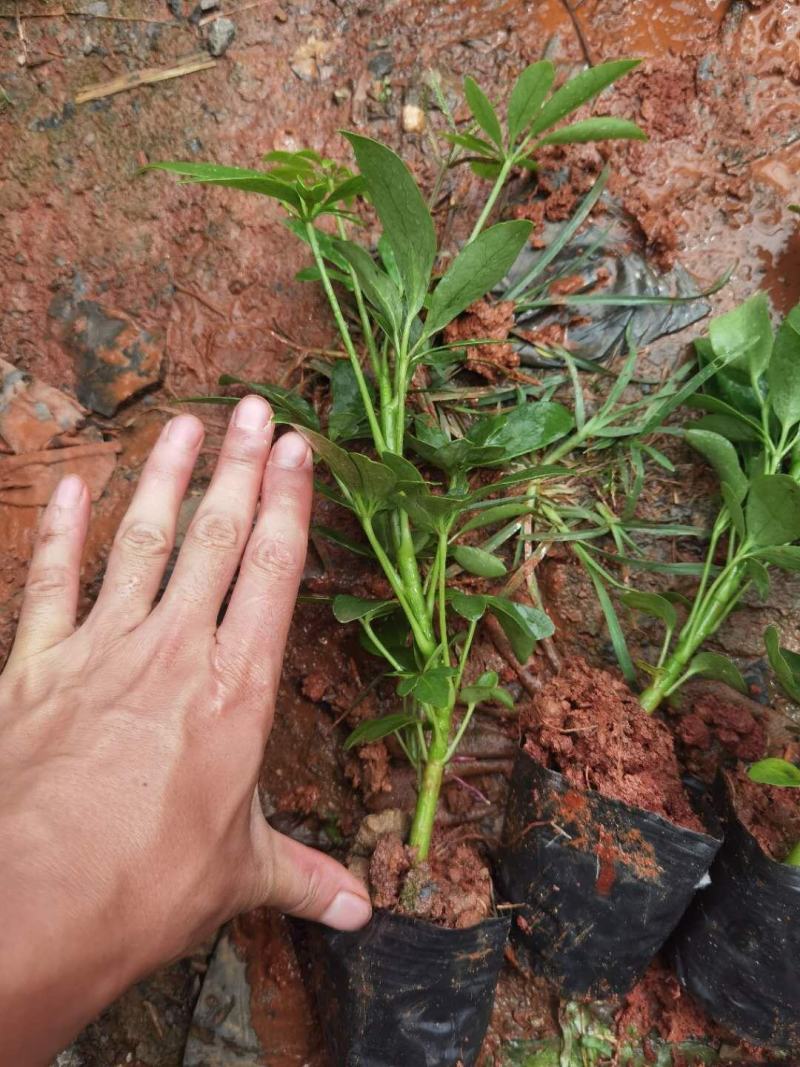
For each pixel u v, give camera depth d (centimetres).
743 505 31
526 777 29
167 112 36
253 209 35
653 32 35
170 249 35
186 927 21
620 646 33
